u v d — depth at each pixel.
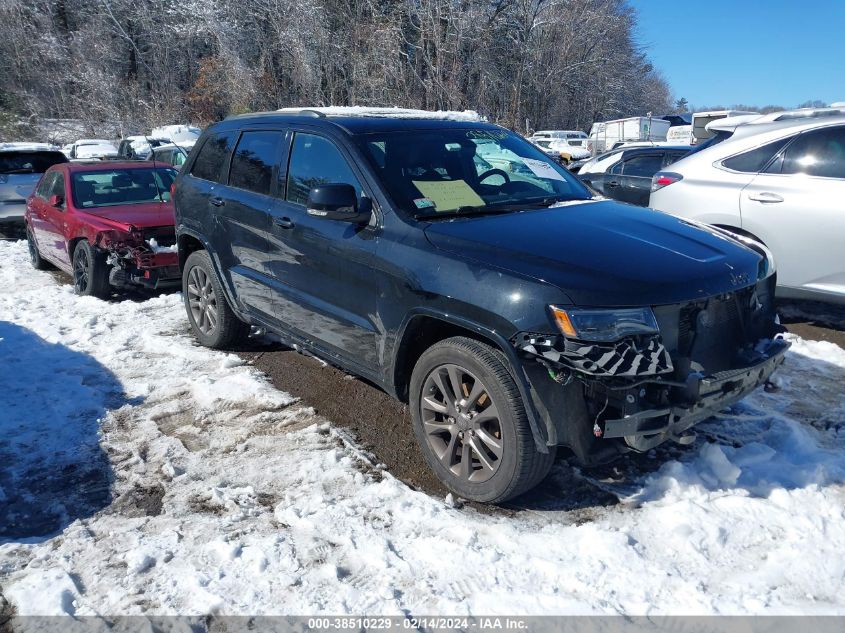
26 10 44.00
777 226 5.72
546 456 3.25
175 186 6.04
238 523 3.34
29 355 5.81
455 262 3.40
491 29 32.75
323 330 4.36
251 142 5.18
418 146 4.33
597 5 48.16
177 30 38.72
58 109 41.09
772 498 3.38
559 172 4.77
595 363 2.95
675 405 3.14
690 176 6.32
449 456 3.55
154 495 3.63
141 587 2.90
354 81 29.92
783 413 4.39
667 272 3.24
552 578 2.88
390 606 2.73
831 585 2.79
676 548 3.05
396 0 30.67
